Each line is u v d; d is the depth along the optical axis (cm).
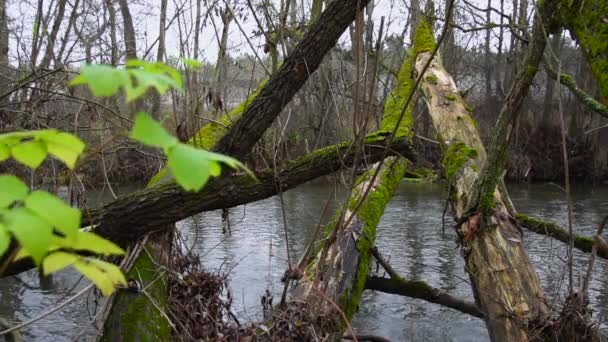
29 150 80
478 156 498
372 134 376
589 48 297
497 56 2094
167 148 71
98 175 555
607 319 644
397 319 743
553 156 1953
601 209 1345
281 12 447
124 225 347
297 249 919
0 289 747
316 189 1501
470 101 2166
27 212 71
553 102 2072
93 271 94
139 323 332
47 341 595
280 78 331
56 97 518
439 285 796
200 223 1075
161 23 396
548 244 945
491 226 411
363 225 462
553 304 374
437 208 1303
